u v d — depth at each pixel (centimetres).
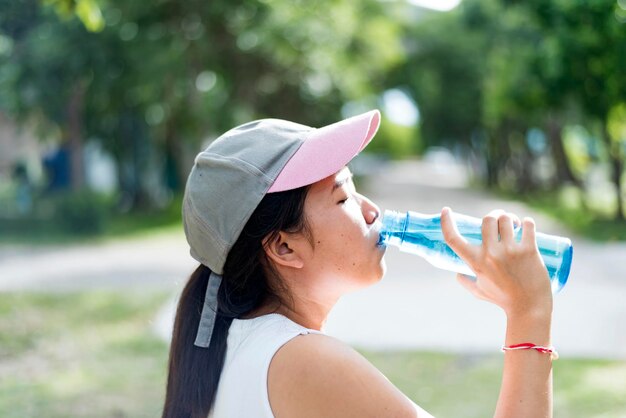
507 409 123
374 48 2316
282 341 125
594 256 1220
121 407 497
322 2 1816
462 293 881
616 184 1778
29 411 489
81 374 577
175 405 138
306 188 131
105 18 1598
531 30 2306
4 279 1060
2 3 1600
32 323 744
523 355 124
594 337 660
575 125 2366
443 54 3612
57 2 512
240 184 129
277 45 1705
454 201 2775
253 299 137
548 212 2136
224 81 1941
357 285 139
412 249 145
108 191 2778
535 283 126
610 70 1461
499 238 129
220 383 131
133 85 1733
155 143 2353
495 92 2259
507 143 3609
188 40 1669
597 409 477
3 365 607
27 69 1667
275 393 123
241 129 138
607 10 1346
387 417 119
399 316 761
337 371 121
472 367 580
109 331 716
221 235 131
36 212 1723
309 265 136
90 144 2366
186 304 145
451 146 4888
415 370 574
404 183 4619
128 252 1385
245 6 1616
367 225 141
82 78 1711
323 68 1861
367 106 2786
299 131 135
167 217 2170
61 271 1140
